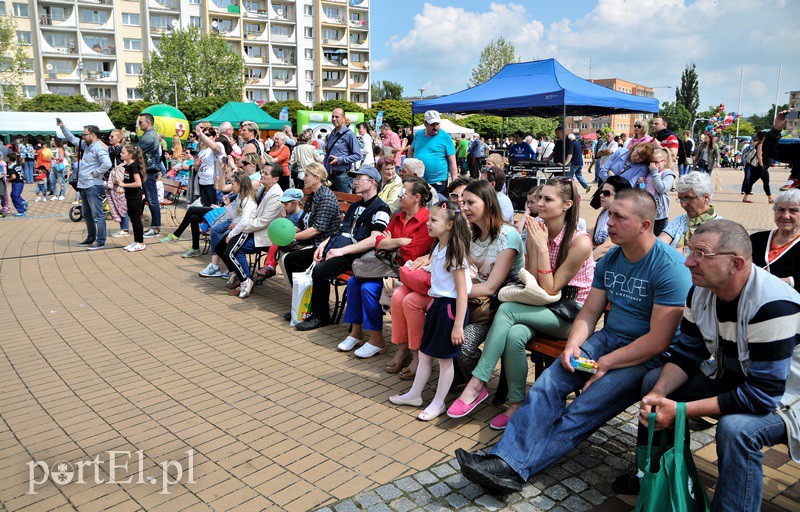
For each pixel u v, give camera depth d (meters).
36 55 59.97
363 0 80.00
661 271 3.14
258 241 6.85
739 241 2.52
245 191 6.86
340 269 5.70
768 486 3.11
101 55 63.00
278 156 11.24
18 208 14.12
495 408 4.11
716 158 18.09
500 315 3.76
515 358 3.70
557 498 3.03
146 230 11.39
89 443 3.67
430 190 4.96
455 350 3.89
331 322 6.06
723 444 2.55
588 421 3.11
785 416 2.57
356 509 2.94
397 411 4.07
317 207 6.17
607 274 3.43
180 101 56.69
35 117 26.84
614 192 5.31
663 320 3.09
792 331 2.51
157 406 4.18
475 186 4.21
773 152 5.57
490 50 46.69
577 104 9.62
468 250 3.81
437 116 8.34
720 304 2.69
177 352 5.26
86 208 9.80
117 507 3.00
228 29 70.50
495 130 55.38
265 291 7.28
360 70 80.94
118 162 11.52
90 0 61.41
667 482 2.54
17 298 7.01
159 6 64.88
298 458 3.45
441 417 3.98
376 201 5.70
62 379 4.68
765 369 2.53
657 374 3.05
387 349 5.33
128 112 50.81
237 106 21.25
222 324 6.04
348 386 4.50
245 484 3.19
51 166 18.69
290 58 76.31
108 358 5.13
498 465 3.01
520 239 4.22
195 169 11.80
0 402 4.27
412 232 4.93
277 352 5.25
